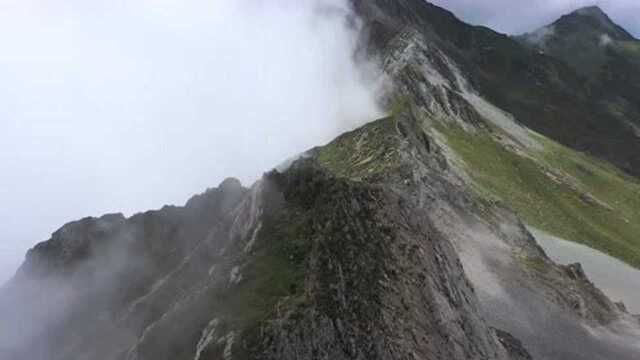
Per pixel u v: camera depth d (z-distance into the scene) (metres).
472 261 120.62
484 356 83.81
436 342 78.06
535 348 105.50
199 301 79.81
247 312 73.25
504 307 112.00
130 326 95.75
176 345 76.25
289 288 75.50
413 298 80.31
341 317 72.75
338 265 77.88
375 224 85.50
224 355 68.69
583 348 112.06
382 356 72.00
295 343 68.44
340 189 86.69
